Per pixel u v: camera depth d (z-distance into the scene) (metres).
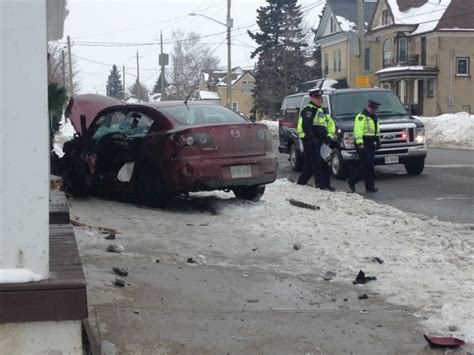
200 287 5.50
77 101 11.45
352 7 62.19
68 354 3.01
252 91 72.88
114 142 9.77
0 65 2.88
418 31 52.97
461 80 51.34
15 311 2.91
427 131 34.12
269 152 9.51
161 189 9.15
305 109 12.15
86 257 6.16
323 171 12.20
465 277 5.86
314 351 4.26
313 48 73.75
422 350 4.31
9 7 2.87
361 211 9.31
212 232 7.66
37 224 2.96
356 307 5.13
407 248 6.94
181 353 4.12
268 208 9.38
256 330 4.59
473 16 51.19
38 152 2.95
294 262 6.41
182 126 8.96
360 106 15.91
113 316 4.61
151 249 6.68
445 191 12.84
